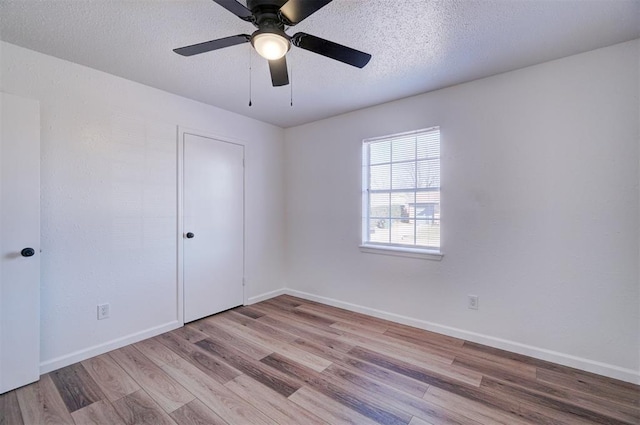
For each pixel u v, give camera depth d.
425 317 2.92
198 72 2.47
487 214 2.56
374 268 3.28
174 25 1.85
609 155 2.07
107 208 2.50
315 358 2.38
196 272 3.14
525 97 2.37
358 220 3.40
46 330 2.18
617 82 2.04
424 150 2.97
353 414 1.74
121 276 2.58
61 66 2.25
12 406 1.80
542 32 1.91
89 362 2.31
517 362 2.30
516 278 2.44
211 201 3.27
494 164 2.52
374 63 2.31
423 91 2.85
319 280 3.79
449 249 2.76
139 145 2.69
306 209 3.92
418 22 1.81
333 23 1.83
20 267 1.98
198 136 3.14
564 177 2.23
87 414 1.74
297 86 2.74
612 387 1.97
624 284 2.04
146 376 2.12
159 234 2.84
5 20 1.77
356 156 3.40
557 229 2.26
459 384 2.02
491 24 1.83
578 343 2.20
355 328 2.96
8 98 1.94
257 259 3.80
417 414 1.74
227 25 1.85
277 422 1.68
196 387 1.99
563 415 1.72
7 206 1.94
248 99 3.06
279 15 1.45
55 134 2.22
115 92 2.53
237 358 2.38
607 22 1.80
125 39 2.00
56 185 2.23
